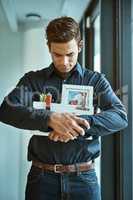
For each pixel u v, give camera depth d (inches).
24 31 165.9
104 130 44.8
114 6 103.3
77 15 147.3
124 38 96.8
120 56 97.8
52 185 48.5
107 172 103.2
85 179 48.9
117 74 100.5
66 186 48.3
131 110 94.0
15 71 165.9
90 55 146.7
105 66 103.2
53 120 42.6
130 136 96.0
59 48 45.2
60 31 44.5
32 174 49.9
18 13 150.5
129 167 97.0
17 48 165.9
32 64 166.4
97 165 108.5
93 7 134.7
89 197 49.1
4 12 137.2
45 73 50.4
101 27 104.0
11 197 167.5
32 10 145.5
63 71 48.1
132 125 94.4
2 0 116.3
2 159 167.6
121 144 97.8
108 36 103.7
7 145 167.6
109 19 103.7
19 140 167.8
